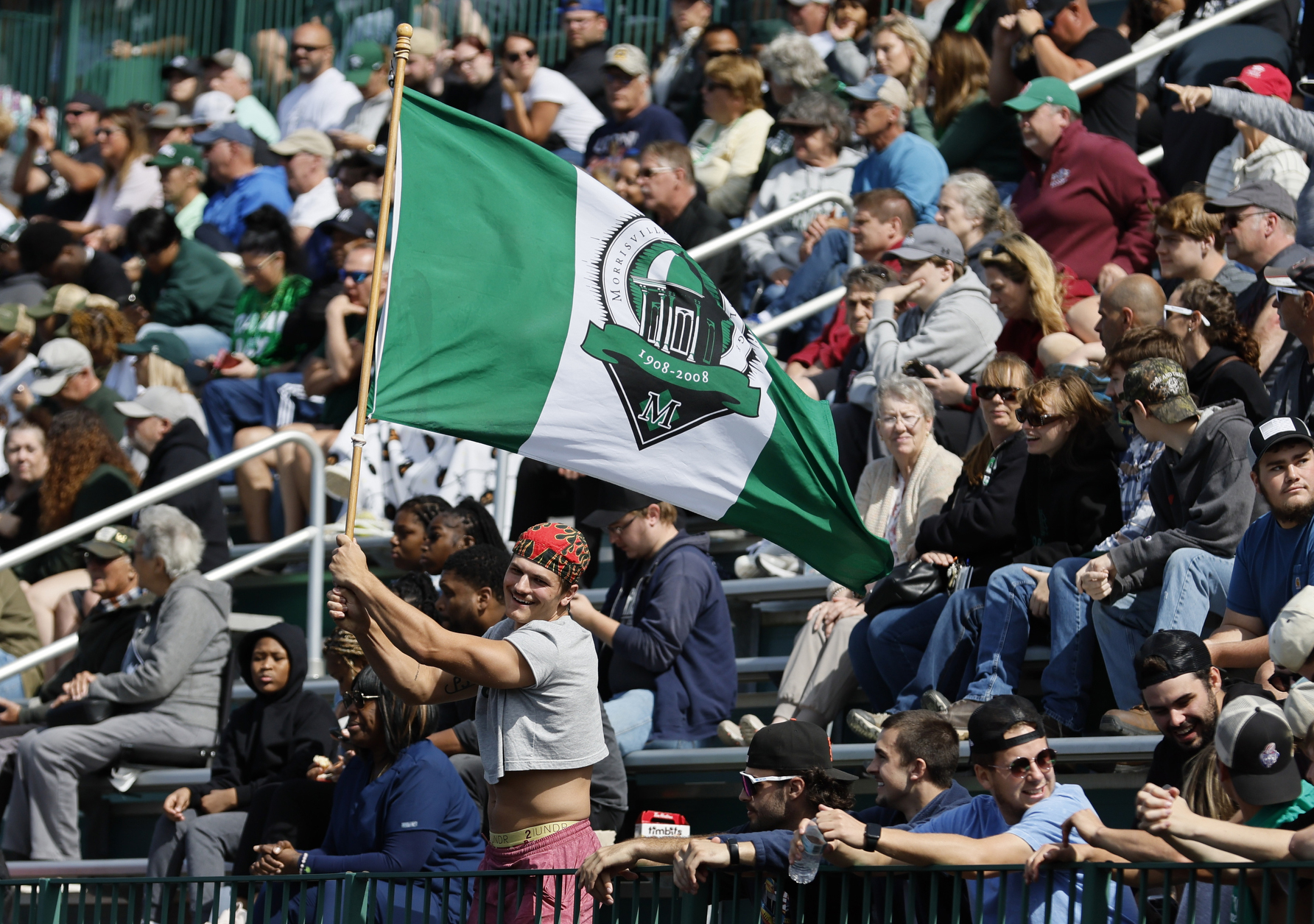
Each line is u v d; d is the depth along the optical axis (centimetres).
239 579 3794
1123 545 2300
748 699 2934
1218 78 3725
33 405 4394
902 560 2770
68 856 3066
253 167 5109
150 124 5481
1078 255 3416
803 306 3488
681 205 3700
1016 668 2427
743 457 2241
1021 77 3903
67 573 3850
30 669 3594
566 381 2155
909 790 1998
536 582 1914
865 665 2631
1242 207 2842
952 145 3975
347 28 5719
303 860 2280
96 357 4447
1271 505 2098
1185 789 1786
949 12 4359
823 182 3931
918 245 3120
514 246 2164
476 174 2173
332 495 3778
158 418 3888
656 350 2198
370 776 2344
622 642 2645
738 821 2592
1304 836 1423
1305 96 3791
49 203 5706
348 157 4694
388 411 2069
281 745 2852
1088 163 3431
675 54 4828
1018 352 3042
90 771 3089
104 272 4878
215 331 4659
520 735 1902
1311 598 1850
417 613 1838
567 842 1914
